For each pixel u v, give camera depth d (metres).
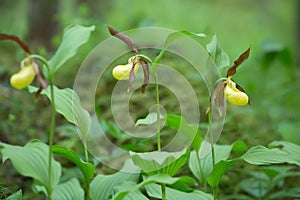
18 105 1.41
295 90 1.87
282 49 1.79
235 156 1.26
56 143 1.30
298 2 3.31
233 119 1.41
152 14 3.87
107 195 0.99
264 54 1.83
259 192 1.16
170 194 1.00
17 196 0.97
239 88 0.93
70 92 0.98
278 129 1.40
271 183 1.14
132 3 4.05
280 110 1.74
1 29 3.06
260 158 0.95
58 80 1.57
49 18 2.45
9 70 1.68
